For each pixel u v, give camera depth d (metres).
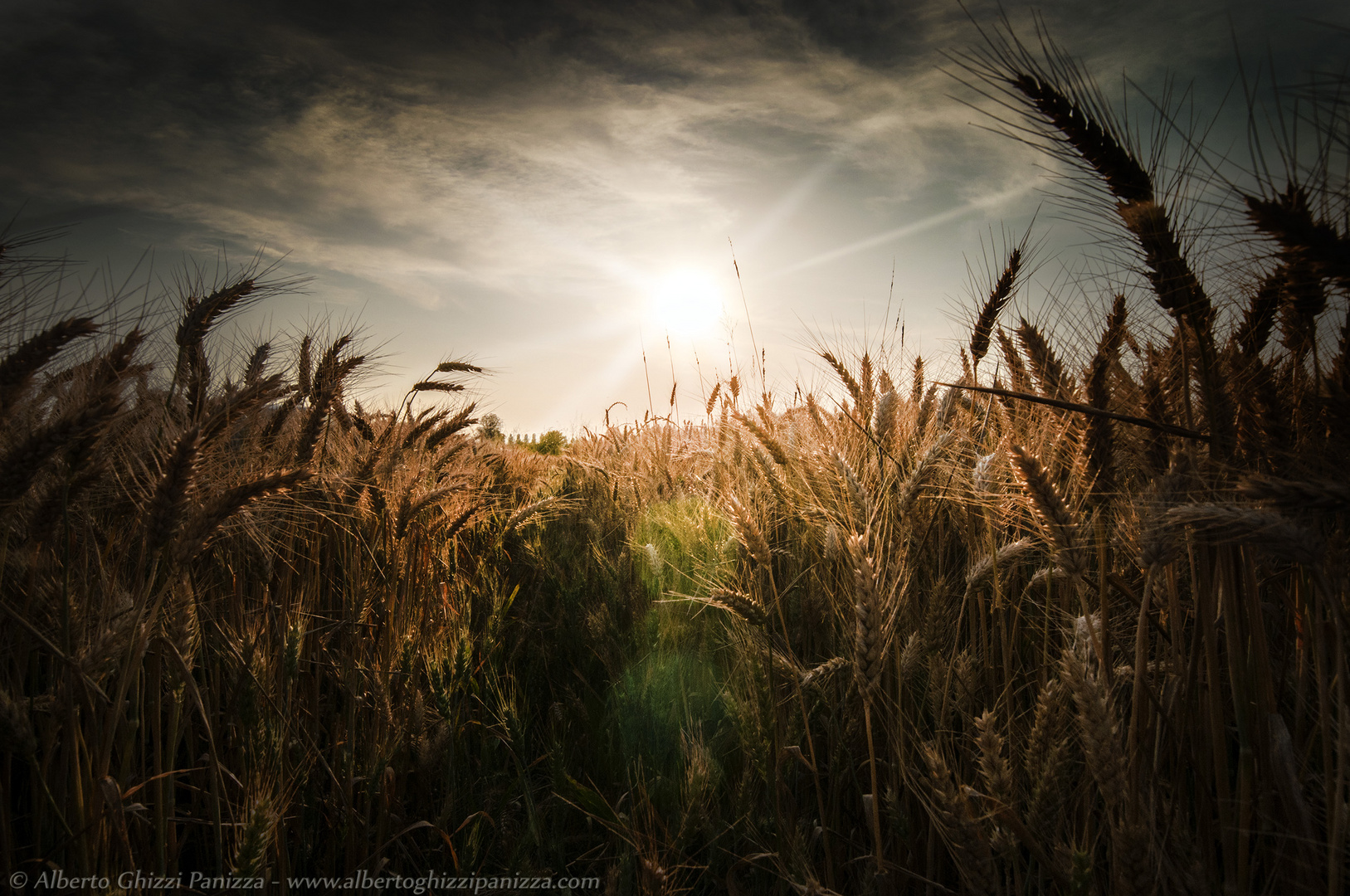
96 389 2.34
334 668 3.32
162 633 2.20
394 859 2.85
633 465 7.77
